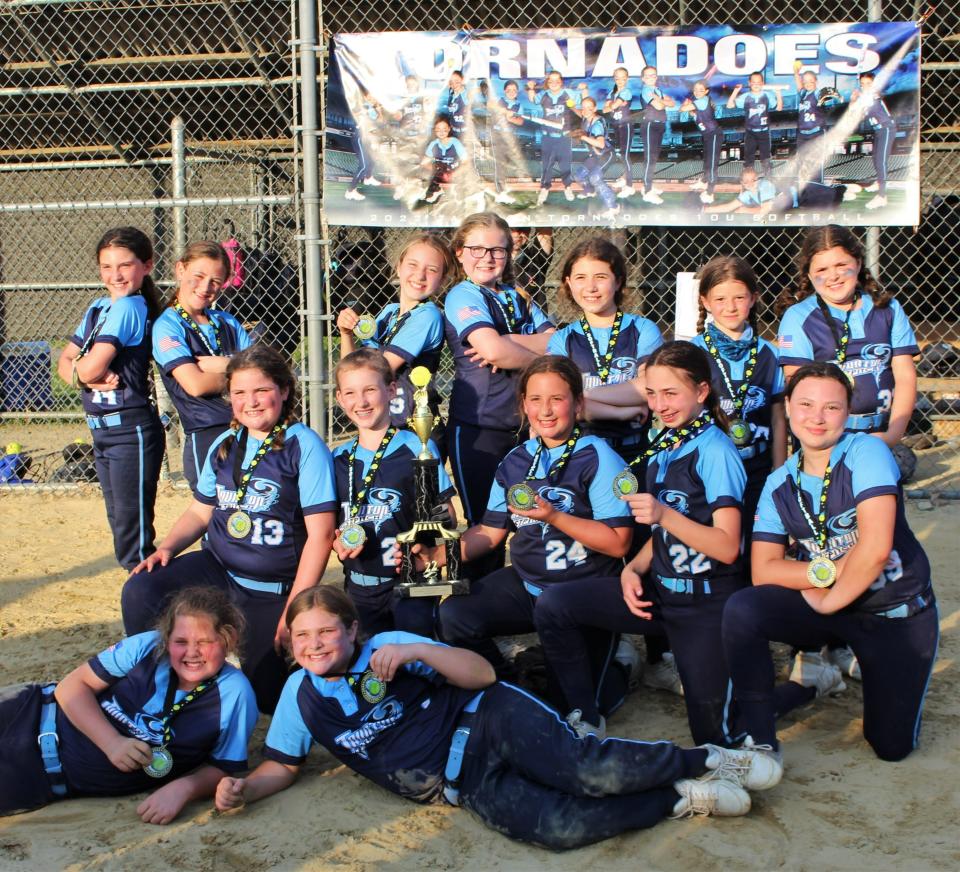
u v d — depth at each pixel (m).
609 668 4.02
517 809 3.13
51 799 3.38
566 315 5.61
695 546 3.51
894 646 3.47
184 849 3.12
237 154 11.58
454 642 3.90
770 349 4.40
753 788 3.28
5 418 9.99
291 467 3.92
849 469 3.47
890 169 6.89
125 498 5.22
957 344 11.26
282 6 9.38
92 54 10.19
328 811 3.35
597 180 6.98
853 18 8.96
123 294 5.10
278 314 9.57
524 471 3.89
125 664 3.37
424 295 4.66
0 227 12.77
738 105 6.88
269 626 3.93
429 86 6.89
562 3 9.25
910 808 3.27
